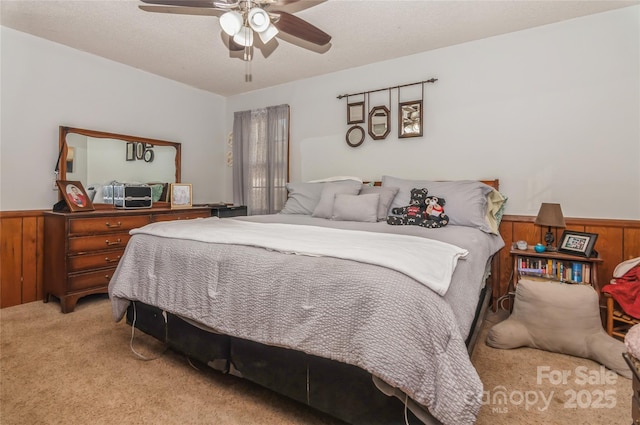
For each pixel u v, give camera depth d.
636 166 2.34
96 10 2.38
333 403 1.23
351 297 1.16
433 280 1.14
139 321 1.94
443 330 1.05
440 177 3.04
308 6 2.23
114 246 2.87
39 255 2.83
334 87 3.60
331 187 2.96
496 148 2.79
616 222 2.38
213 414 1.39
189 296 1.62
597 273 2.22
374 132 3.36
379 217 2.63
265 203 4.10
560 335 1.88
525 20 2.52
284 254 1.42
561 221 2.30
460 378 1.01
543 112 2.61
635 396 1.06
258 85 4.04
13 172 2.70
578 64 2.49
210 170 4.36
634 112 2.33
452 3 2.29
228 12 1.90
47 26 2.61
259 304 1.37
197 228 1.93
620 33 2.36
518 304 2.05
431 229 2.18
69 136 2.98
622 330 1.99
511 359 1.85
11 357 1.86
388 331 1.06
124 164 3.40
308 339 1.22
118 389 1.56
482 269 1.76
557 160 2.58
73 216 2.60
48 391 1.54
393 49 3.02
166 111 3.82
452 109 2.97
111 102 3.30
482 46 2.82
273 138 4.02
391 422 1.12
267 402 1.47
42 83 2.83
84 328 2.27
